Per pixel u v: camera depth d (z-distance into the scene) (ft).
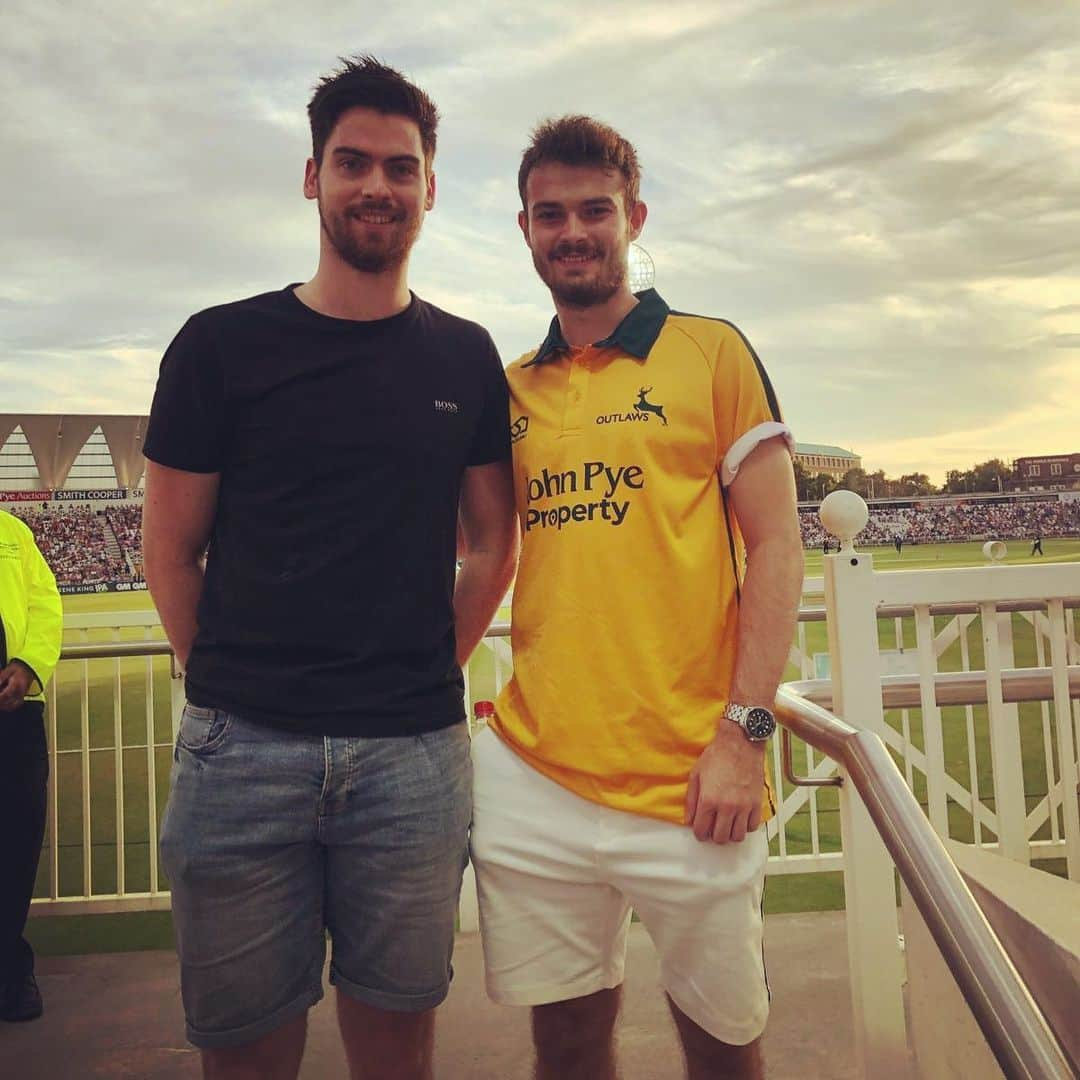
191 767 5.12
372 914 5.19
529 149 5.66
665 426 5.28
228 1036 5.12
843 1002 9.22
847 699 6.61
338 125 5.21
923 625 7.79
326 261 5.36
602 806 5.17
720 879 5.01
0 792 9.28
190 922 5.11
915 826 4.05
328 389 5.18
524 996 5.41
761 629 5.05
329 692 5.06
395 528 5.21
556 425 5.54
